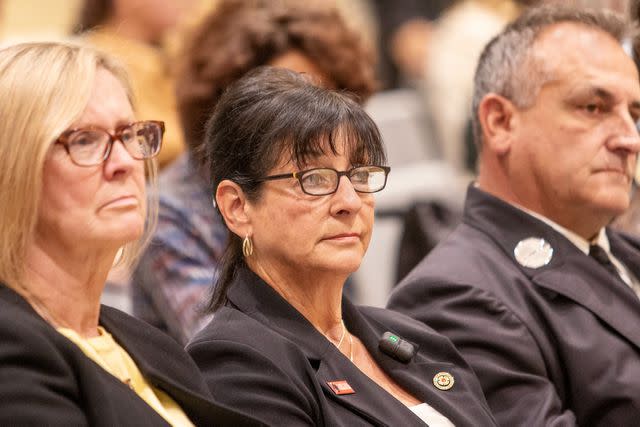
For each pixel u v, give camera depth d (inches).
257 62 431.5
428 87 771.4
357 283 542.3
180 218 414.3
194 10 542.3
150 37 581.6
